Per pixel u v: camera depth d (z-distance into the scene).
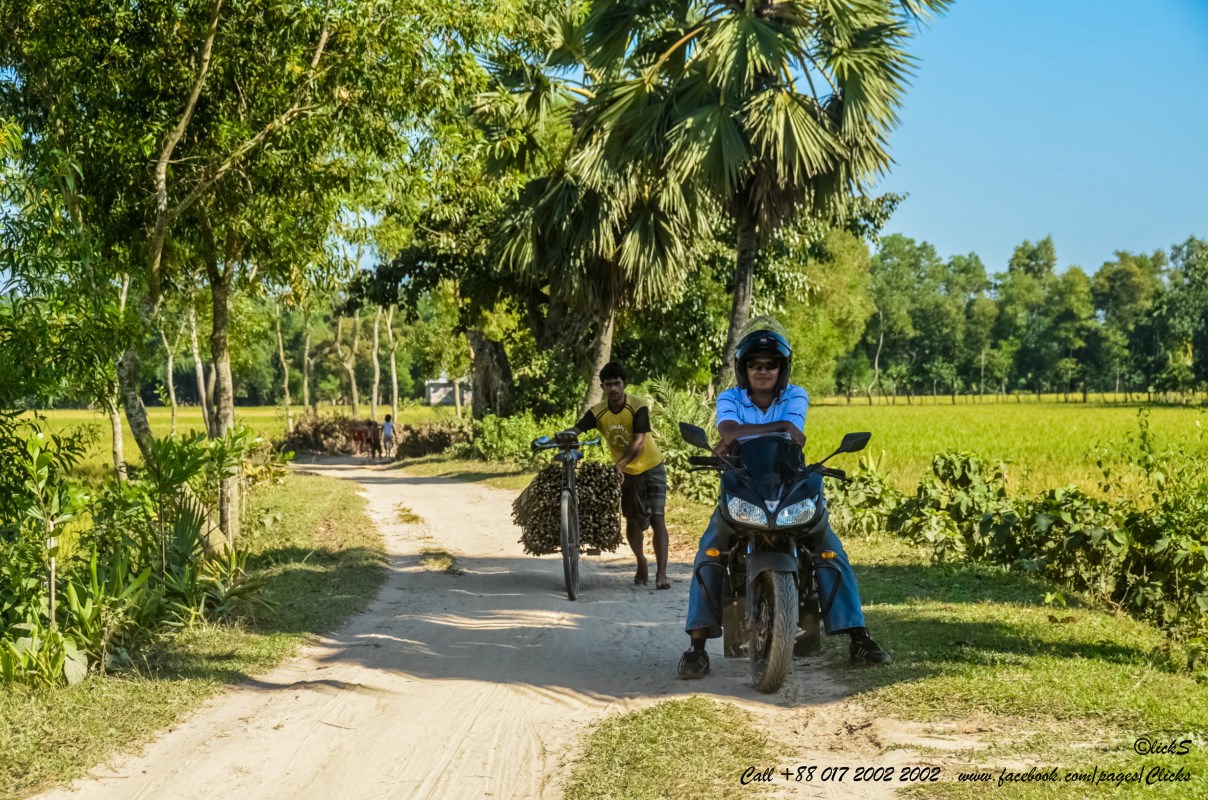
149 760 4.73
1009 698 4.84
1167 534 7.55
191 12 9.26
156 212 9.58
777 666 5.24
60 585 6.87
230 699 5.71
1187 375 92.88
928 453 26.09
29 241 7.22
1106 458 9.97
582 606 8.37
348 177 10.59
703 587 5.74
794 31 15.07
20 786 4.33
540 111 20.77
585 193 19.00
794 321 52.12
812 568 5.66
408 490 20.34
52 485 7.20
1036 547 8.66
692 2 16.66
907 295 143.62
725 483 5.50
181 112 9.72
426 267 30.69
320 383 116.31
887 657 5.64
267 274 11.78
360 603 8.52
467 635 7.39
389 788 4.43
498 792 4.35
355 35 9.36
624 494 9.14
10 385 7.19
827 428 39.56
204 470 9.67
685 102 15.52
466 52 10.20
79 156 9.02
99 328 7.65
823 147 14.90
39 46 8.48
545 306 31.67
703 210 18.19
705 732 4.76
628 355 30.92
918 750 4.32
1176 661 5.54
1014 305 145.88
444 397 110.19
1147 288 138.25
